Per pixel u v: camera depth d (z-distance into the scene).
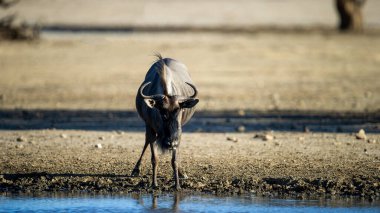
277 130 75.69
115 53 178.38
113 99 106.38
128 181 51.78
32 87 119.50
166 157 59.00
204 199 47.38
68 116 87.62
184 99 46.94
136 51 182.62
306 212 44.09
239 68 151.75
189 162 57.50
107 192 49.47
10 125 79.12
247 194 48.78
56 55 172.75
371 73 147.12
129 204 46.22
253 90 117.94
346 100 106.12
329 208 44.97
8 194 49.12
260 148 63.66
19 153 61.34
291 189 50.00
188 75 52.81
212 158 59.09
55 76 135.75
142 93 48.47
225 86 122.62
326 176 52.56
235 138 67.94
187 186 50.50
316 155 60.25
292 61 166.38
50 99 105.75
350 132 73.75
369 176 52.31
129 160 58.50
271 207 45.28
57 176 53.19
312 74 143.88
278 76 139.88
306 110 94.31
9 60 160.75
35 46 191.50
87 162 57.75
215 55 174.25
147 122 49.09
